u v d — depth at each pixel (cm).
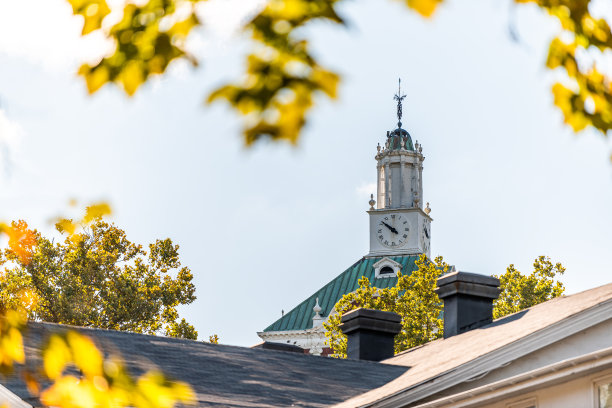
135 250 8369
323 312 14550
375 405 2750
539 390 2383
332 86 570
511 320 3284
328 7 567
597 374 2239
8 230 733
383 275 15225
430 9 556
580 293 3173
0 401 2239
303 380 3144
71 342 709
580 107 694
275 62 573
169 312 8400
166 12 638
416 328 8762
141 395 707
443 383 2730
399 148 16575
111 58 640
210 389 2873
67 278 7938
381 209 15938
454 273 3706
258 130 564
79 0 645
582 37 674
